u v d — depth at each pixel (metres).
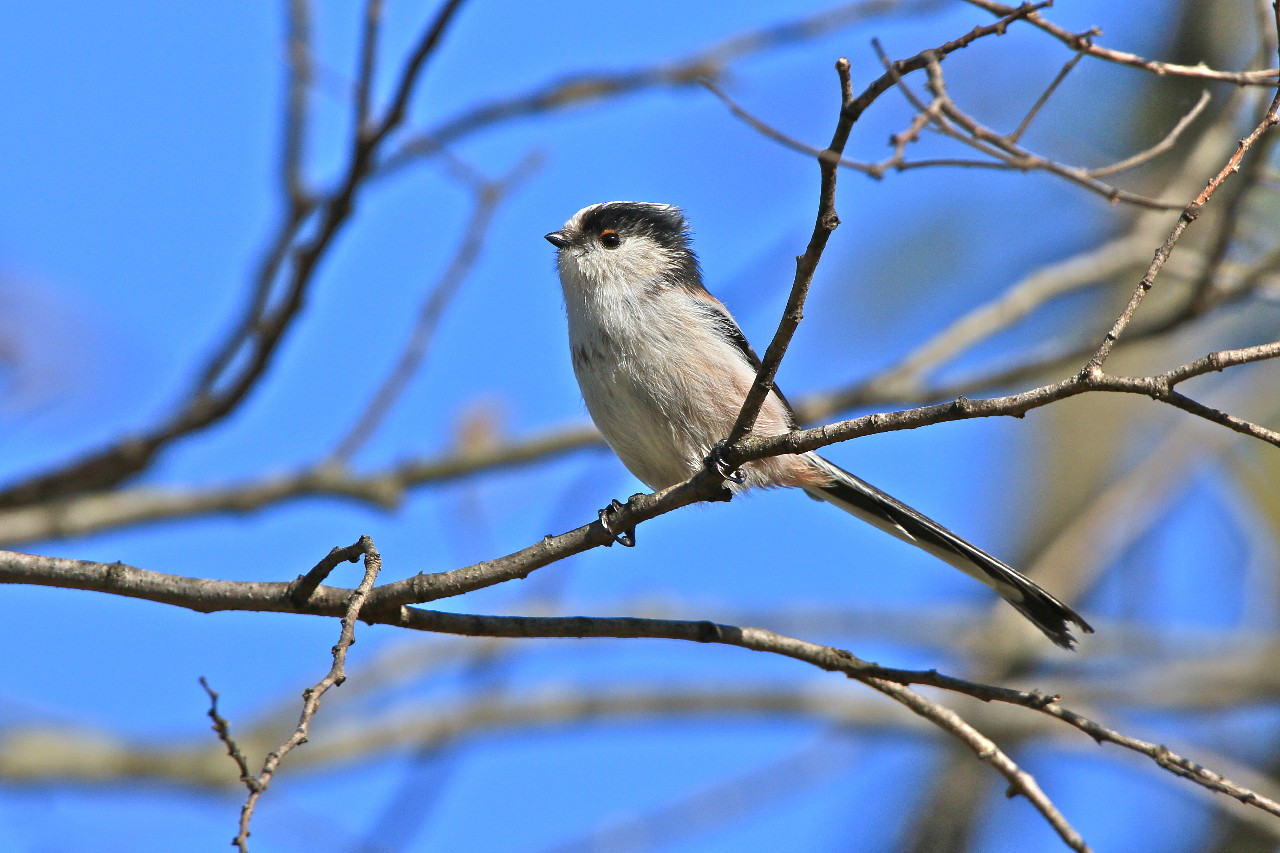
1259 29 9.52
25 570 6.85
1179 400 5.64
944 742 13.95
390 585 6.95
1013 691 6.97
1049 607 8.87
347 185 8.86
